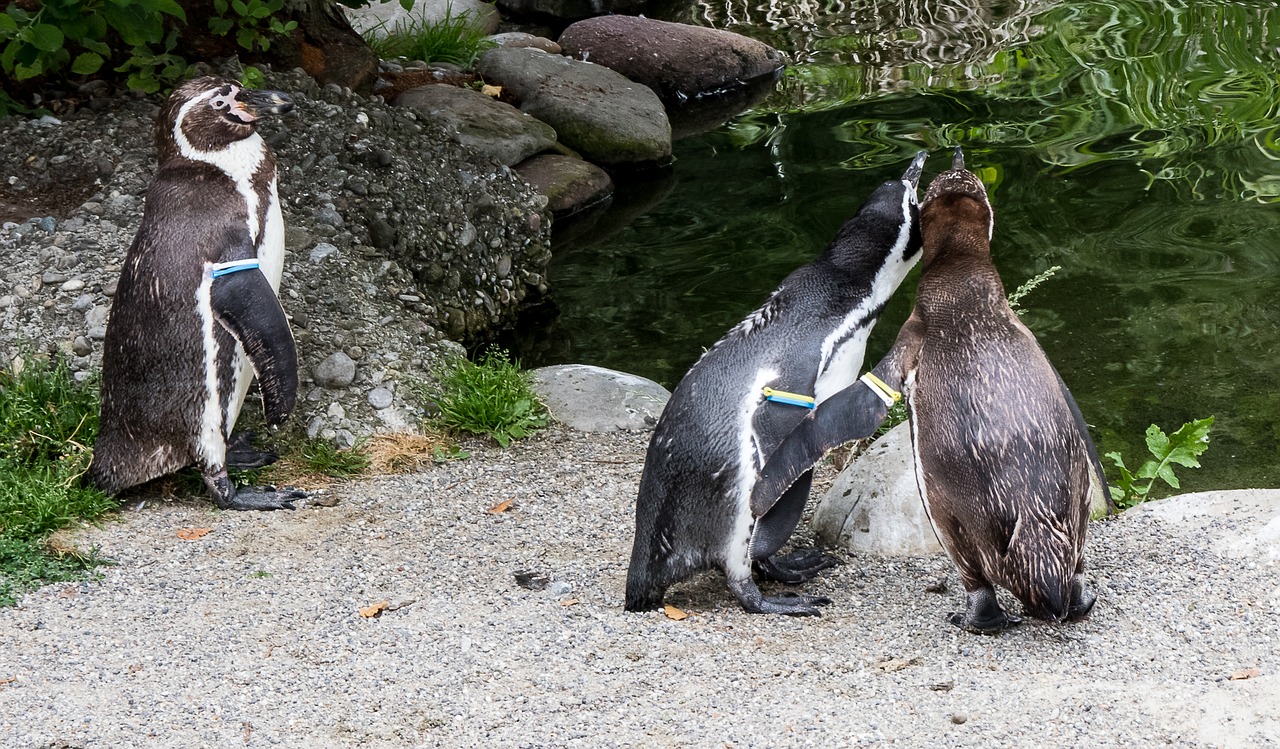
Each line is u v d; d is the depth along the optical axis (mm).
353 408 7047
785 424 4910
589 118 11703
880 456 5902
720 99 13578
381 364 7301
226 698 4223
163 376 6035
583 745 3883
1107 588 4918
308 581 5312
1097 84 13078
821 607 5070
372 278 8070
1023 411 4363
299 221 8242
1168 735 3783
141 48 8953
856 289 5191
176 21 9359
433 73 11953
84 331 7062
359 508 6191
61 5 7754
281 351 6023
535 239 9586
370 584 5293
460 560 5594
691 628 4840
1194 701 3963
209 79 6328
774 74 14109
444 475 6621
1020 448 4324
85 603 5031
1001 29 15055
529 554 5680
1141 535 5395
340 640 4688
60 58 8516
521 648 4613
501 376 7348
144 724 4043
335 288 7781
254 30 9344
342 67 10289
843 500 5824
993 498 4332
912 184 5398
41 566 5309
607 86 12227
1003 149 11570
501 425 7090
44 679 4355
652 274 9805
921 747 3777
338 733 4004
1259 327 8289
